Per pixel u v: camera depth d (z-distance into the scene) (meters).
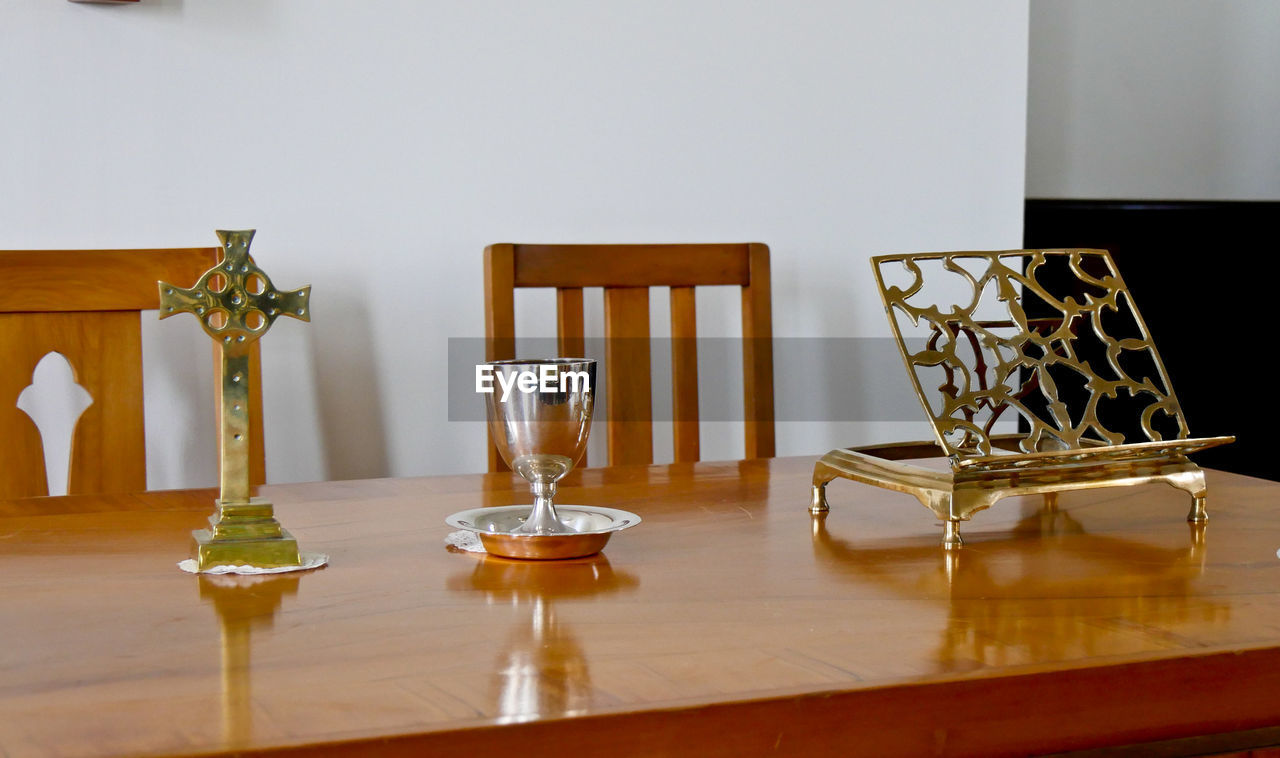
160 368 1.82
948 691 0.62
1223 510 1.09
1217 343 2.73
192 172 1.80
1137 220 2.69
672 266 1.81
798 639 0.69
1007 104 2.31
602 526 0.94
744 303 1.85
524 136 1.99
